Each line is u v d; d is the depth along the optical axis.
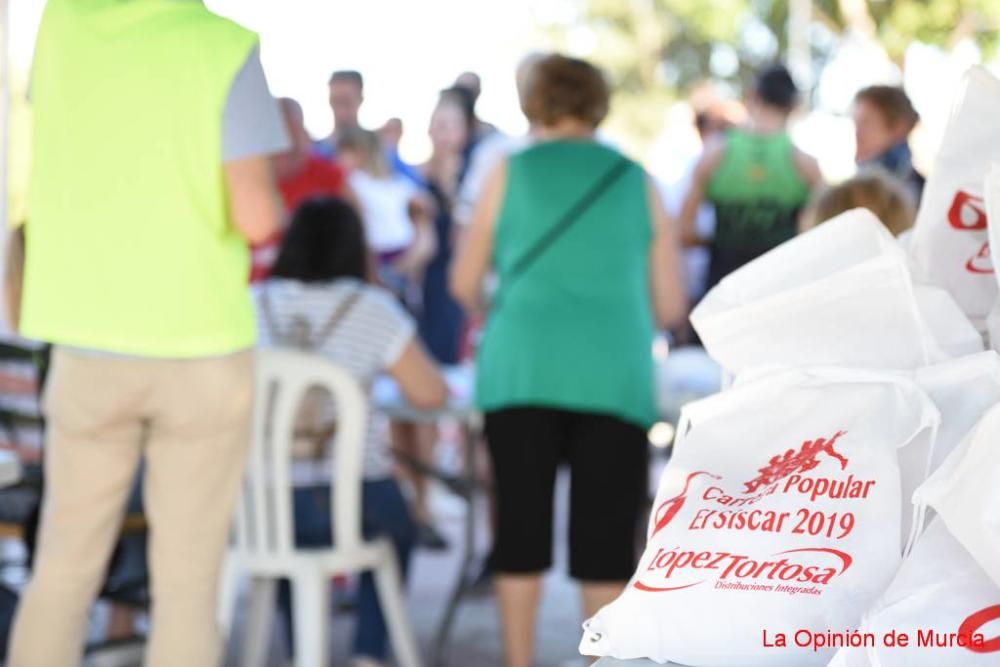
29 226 6.63
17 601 7.80
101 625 10.24
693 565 3.16
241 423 6.66
